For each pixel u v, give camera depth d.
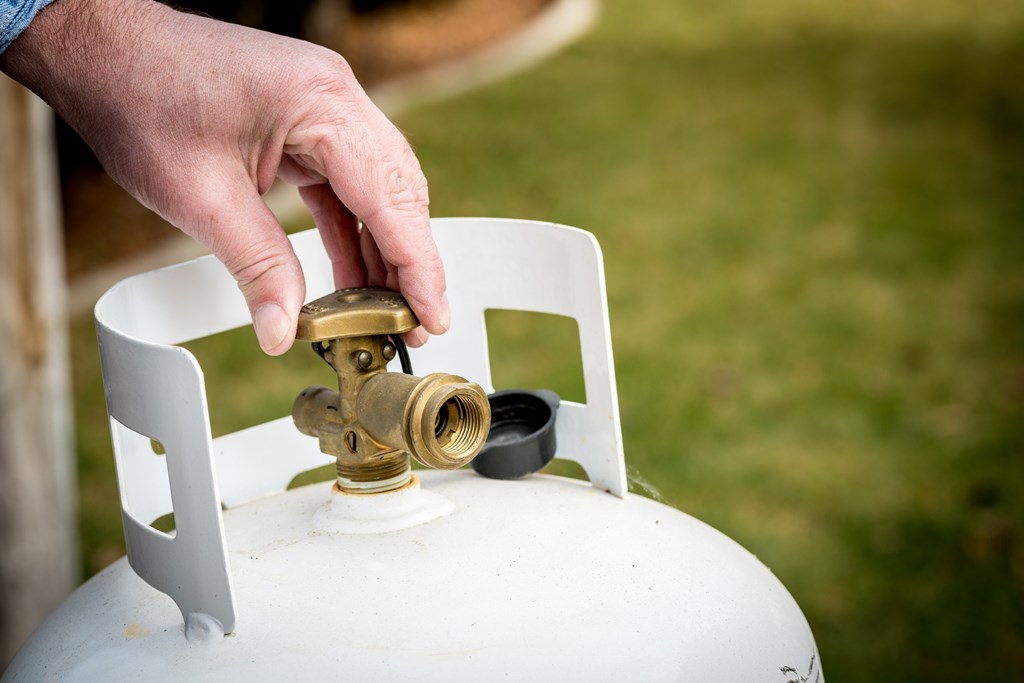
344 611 0.66
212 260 0.80
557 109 5.95
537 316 3.62
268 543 0.74
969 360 3.17
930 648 1.92
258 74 0.71
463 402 0.68
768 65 6.60
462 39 7.00
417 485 0.75
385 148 0.73
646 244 4.27
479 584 0.67
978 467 2.58
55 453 1.79
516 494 0.79
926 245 4.09
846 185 4.77
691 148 5.34
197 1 5.23
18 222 1.67
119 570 0.79
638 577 0.69
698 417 2.91
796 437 2.78
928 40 6.91
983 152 5.04
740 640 0.67
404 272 0.74
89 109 0.72
